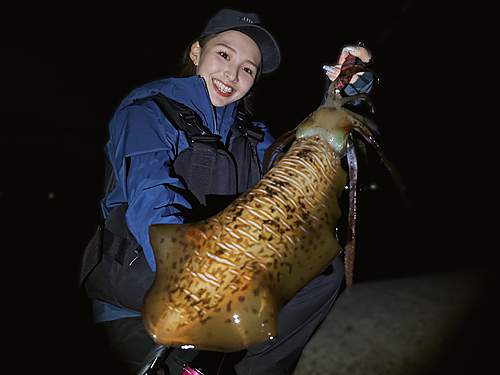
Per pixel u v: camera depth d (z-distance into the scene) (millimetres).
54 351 2430
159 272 1021
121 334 1486
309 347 2697
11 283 3385
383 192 6137
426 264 4422
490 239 5352
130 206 1271
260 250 980
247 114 2135
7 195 5543
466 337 2834
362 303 3338
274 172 1124
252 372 1562
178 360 1470
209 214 1449
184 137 1517
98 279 1445
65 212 5422
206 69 1693
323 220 1085
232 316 928
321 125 1234
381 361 2543
